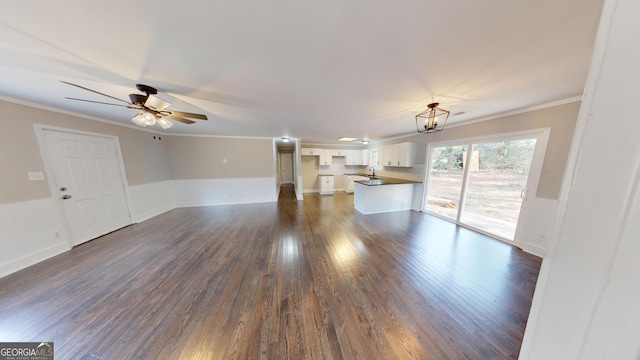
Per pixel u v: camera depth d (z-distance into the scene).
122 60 1.41
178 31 1.11
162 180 4.67
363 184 4.51
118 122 3.59
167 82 1.76
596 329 0.27
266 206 5.17
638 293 0.22
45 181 2.56
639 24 0.22
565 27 1.06
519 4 0.93
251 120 3.31
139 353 1.33
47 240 2.55
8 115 2.25
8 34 1.11
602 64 0.26
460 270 2.26
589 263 0.28
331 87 1.88
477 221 3.45
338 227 3.61
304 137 5.60
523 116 2.71
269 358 1.31
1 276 2.14
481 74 1.62
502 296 1.86
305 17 1.02
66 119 2.80
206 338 1.44
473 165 3.50
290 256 2.57
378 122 3.46
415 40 1.20
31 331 1.48
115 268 2.30
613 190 0.24
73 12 0.96
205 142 5.10
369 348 1.37
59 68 1.52
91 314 1.64
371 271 2.24
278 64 1.47
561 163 2.41
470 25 1.07
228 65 1.48
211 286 1.99
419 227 3.61
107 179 3.39
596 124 0.26
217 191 5.31
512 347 1.38
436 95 2.10
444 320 1.59
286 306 1.73
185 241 3.03
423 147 4.48
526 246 2.73
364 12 0.98
